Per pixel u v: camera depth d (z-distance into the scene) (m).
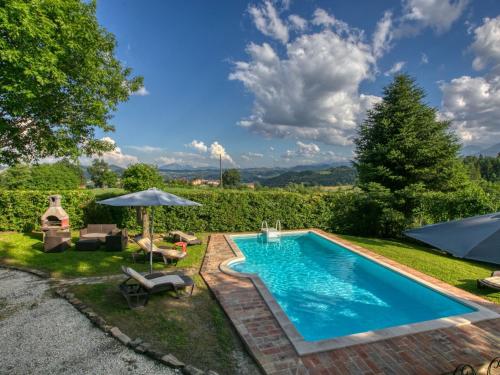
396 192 16.73
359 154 20.30
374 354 5.02
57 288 7.74
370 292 9.09
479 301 7.34
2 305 6.80
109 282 8.23
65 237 11.79
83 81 9.59
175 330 5.76
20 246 12.14
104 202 8.26
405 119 17.89
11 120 9.03
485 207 12.65
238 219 17.12
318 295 8.85
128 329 5.73
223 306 6.79
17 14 6.39
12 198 15.13
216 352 5.10
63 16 7.80
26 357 4.86
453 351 5.14
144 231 14.57
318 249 14.47
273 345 5.22
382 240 15.88
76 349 5.08
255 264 12.01
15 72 6.91
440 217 14.62
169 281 7.25
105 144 12.87
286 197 17.70
